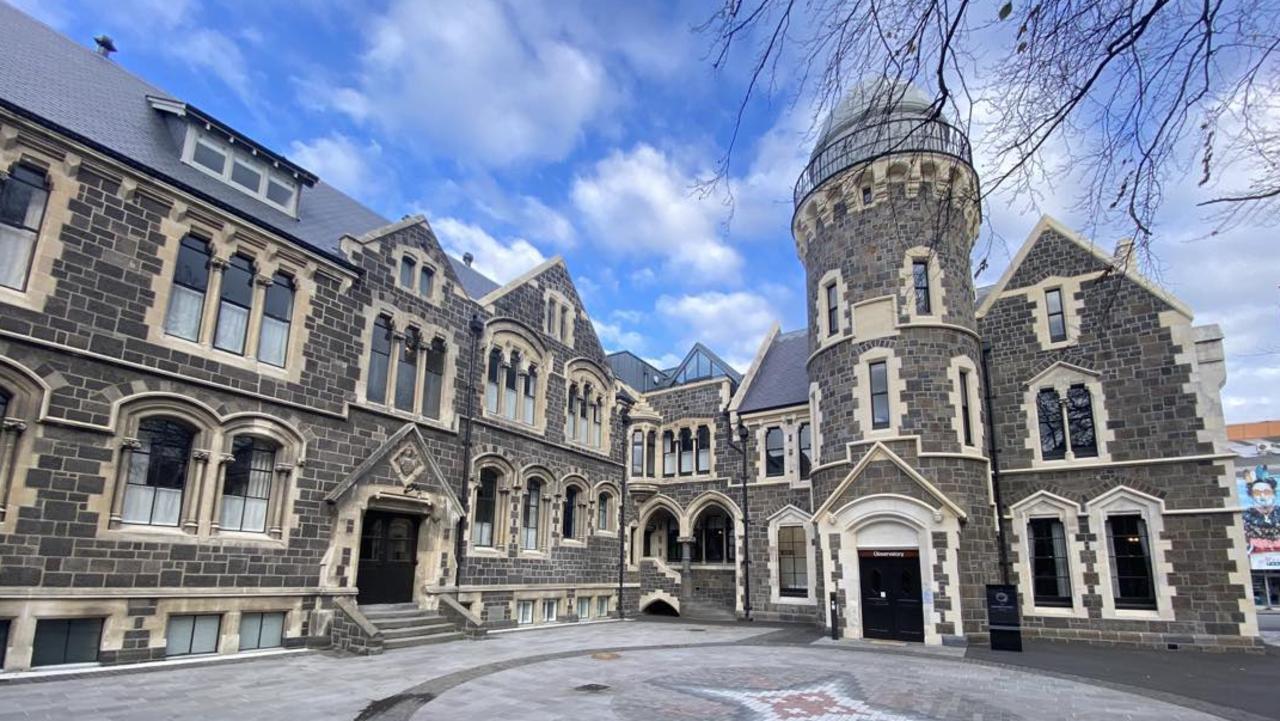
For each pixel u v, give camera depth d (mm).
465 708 10211
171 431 14070
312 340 16672
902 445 20500
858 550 20594
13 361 11781
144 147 14820
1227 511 18875
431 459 19047
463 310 21484
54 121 12836
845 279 22844
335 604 16000
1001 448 22344
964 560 19297
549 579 23672
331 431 16797
